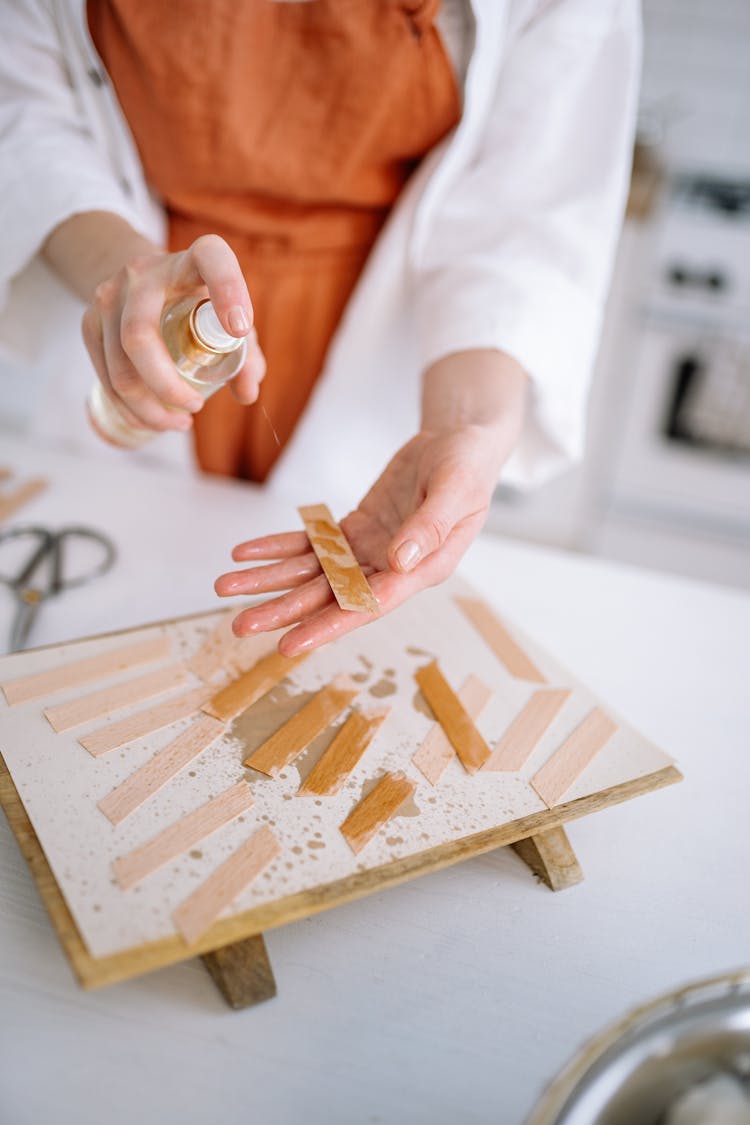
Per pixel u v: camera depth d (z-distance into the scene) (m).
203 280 0.56
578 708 0.61
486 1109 0.43
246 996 0.45
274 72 0.80
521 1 0.86
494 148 0.92
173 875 0.46
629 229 1.78
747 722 0.73
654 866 0.57
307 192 0.89
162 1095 0.42
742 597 0.91
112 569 0.81
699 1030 0.36
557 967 0.50
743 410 2.03
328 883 0.46
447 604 0.73
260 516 0.93
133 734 0.55
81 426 1.06
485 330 0.81
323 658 0.64
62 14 0.83
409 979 0.48
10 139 0.85
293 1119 0.41
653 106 2.24
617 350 1.98
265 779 0.53
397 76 0.81
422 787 0.53
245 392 0.65
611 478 2.20
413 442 0.68
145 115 0.84
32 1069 0.42
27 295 0.94
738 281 2.01
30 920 0.49
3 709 0.56
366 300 0.94
